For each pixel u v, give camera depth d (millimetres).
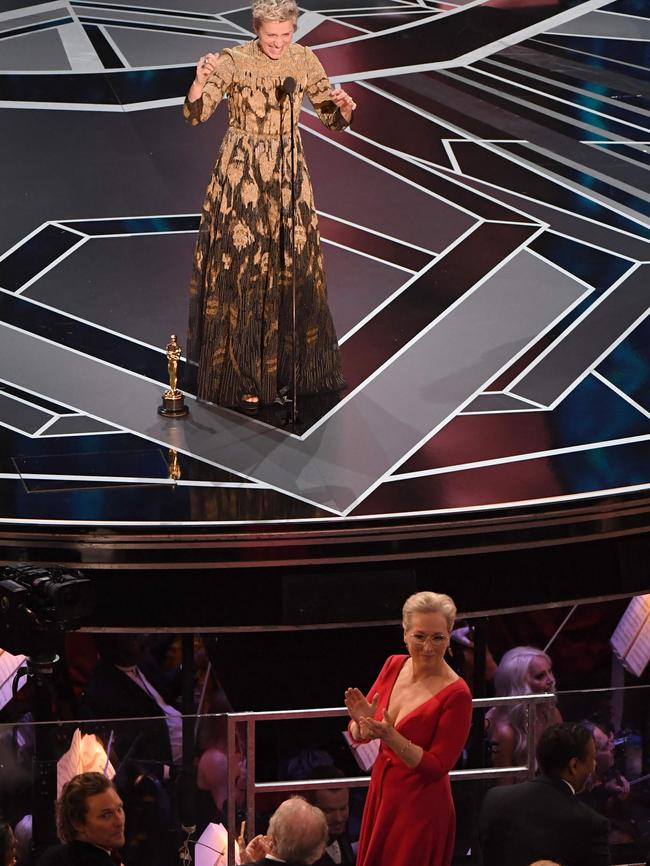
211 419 16969
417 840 11086
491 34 31578
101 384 17781
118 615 15023
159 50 29672
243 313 16734
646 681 18250
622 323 19484
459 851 12297
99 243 21656
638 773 12383
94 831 10852
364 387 17781
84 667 17375
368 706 11016
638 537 15773
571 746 11461
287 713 11961
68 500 15156
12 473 15656
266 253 16516
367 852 11336
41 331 19031
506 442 16594
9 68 28250
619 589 15836
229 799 12047
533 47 30875
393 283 20500
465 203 23141
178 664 17422
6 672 17016
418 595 11188
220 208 16391
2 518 14773
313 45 30281
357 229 22141
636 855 12461
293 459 16125
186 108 15672
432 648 10992
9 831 11578
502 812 11453
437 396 17609
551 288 20438
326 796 12234
